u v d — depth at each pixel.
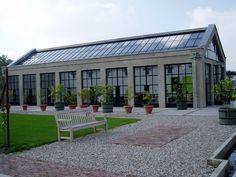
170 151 8.74
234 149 9.19
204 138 10.66
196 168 6.89
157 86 29.12
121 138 11.18
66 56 37.22
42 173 6.89
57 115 11.27
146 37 33.91
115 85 31.61
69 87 34.88
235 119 14.13
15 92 40.72
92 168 7.25
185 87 27.50
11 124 16.41
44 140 11.09
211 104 30.17
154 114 21.09
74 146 10.02
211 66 30.33
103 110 23.94
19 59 41.62
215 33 31.27
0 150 9.48
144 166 7.25
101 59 31.92
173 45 29.91
